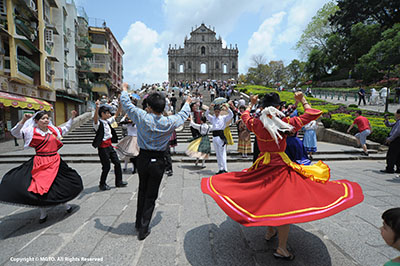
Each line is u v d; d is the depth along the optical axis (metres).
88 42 25.48
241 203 2.21
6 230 3.06
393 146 5.88
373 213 3.49
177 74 62.97
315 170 2.45
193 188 4.77
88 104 26.58
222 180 2.56
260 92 25.38
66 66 20.56
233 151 8.53
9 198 2.97
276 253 2.34
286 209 2.08
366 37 32.19
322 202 2.17
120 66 42.72
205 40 63.38
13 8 13.07
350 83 34.31
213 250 2.51
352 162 7.58
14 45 13.06
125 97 2.86
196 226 3.09
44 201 3.09
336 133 10.80
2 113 14.23
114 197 4.27
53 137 3.46
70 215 3.51
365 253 2.45
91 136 12.56
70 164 7.52
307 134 7.77
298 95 2.62
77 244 2.68
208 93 30.34
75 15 23.70
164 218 3.35
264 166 2.46
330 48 37.88
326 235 2.83
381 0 32.31
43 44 16.14
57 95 19.08
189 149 6.57
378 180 5.34
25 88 14.60
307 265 2.25
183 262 2.31
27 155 8.61
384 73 29.08
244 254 2.43
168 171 5.75
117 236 2.85
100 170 6.65
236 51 63.19
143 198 2.99
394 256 2.39
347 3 35.66
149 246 2.61
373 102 19.45
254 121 2.61
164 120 2.85
